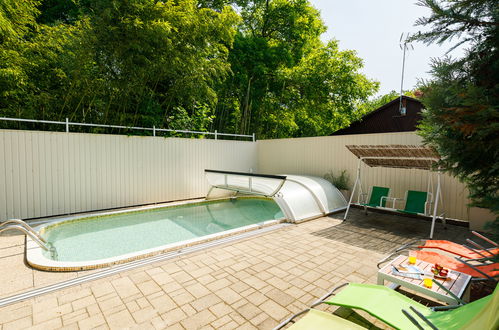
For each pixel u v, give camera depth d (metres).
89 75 6.90
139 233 5.25
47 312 2.34
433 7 1.75
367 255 3.72
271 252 3.82
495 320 0.98
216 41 8.64
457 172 1.97
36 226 5.03
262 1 15.38
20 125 6.39
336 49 13.48
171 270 3.21
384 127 12.43
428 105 1.85
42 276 3.03
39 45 6.48
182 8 7.30
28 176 5.61
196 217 6.53
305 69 13.45
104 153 6.61
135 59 6.72
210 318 2.26
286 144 9.06
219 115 12.30
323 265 3.38
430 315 1.68
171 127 8.88
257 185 6.16
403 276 2.42
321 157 8.05
